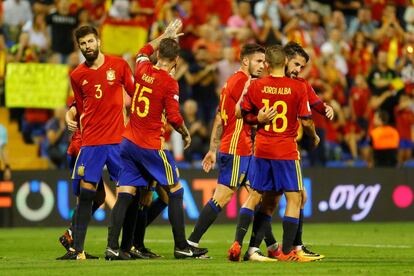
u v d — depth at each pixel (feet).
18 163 193.88
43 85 194.29
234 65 205.67
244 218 96.43
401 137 221.87
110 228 99.04
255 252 98.12
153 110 98.32
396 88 226.58
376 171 198.80
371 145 208.74
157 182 102.83
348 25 250.37
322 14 250.98
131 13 210.18
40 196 179.73
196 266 89.71
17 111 196.24
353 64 235.61
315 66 215.31
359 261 97.86
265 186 96.43
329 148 210.79
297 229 99.14
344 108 219.41
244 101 96.17
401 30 247.09
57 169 180.65
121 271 84.69
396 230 170.30
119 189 99.30
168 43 98.68
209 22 210.79
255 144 96.94
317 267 89.30
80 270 85.97
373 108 221.87
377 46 243.40
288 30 221.46
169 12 207.51
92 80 98.78
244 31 214.28
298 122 97.71
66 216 180.65
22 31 201.57
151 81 98.32
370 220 198.08
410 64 234.58
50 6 208.23
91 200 100.37
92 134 99.25
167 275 81.25
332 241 140.77
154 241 140.56
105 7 206.18
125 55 200.23
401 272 84.48
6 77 192.44
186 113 194.80
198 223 102.58
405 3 263.08
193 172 185.57
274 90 95.25
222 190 103.30
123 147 98.84
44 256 111.34
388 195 199.72
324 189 193.77
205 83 202.28
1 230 172.35
